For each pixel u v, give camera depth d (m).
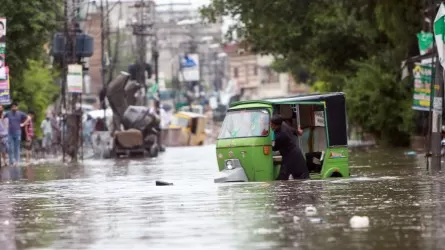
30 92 87.81
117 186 36.75
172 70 171.38
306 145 37.91
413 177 36.34
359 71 76.25
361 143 89.88
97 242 19.25
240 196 28.77
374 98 74.00
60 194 33.19
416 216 21.92
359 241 18.11
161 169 51.94
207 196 29.31
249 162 36.25
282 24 82.00
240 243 18.33
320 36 81.62
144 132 78.38
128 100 85.38
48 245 19.09
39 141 84.75
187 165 56.88
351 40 81.81
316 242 18.11
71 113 67.62
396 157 56.47
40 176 47.00
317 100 37.31
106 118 91.31
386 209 23.64
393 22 60.06
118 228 21.50
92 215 24.72
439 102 41.16
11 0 69.50
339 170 37.59
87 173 49.00
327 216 22.31
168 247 18.22
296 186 32.28
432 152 41.75
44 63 93.75
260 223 21.28
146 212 24.92
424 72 52.44
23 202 30.00
